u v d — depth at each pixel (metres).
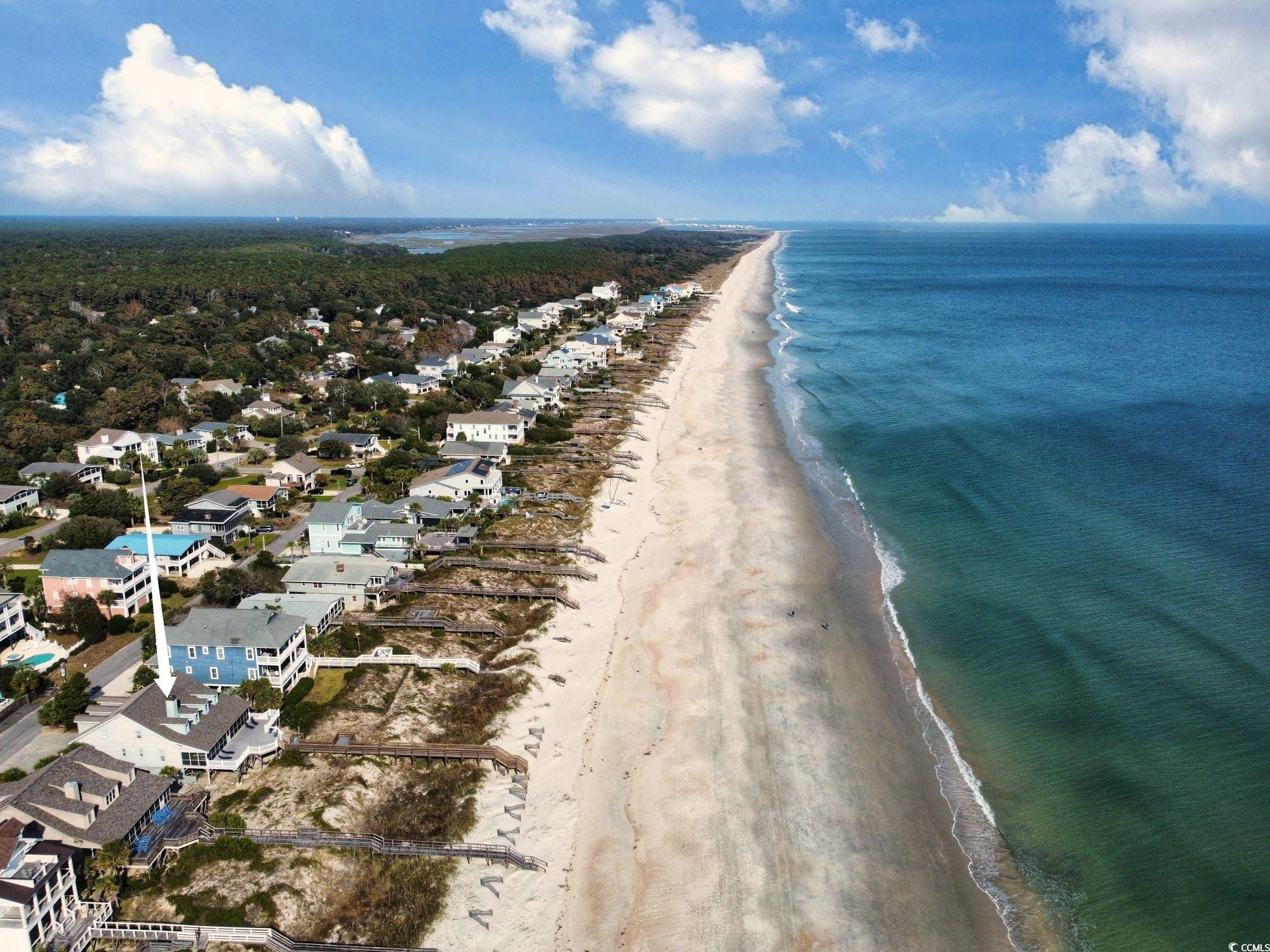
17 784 51.41
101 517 96.88
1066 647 71.31
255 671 65.19
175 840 49.19
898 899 48.22
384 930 45.44
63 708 60.69
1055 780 56.84
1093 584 81.75
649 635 76.69
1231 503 100.88
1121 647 71.00
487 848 50.94
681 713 65.38
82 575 77.25
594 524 101.12
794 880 49.66
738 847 52.06
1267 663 67.69
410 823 52.88
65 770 49.41
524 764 58.50
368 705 64.62
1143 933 45.34
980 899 48.12
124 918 45.16
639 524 101.81
